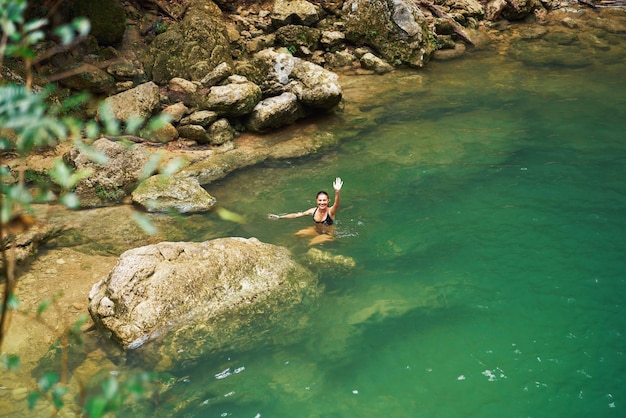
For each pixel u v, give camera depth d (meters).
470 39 20.08
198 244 8.73
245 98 13.49
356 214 10.82
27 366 7.21
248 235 10.23
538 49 19.64
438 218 10.62
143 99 13.10
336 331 7.99
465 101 15.88
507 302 8.49
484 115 14.95
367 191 11.62
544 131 13.92
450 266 9.32
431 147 13.33
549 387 7.03
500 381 7.14
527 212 10.66
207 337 7.75
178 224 10.50
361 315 8.29
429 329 8.02
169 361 7.40
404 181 11.94
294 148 13.30
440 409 6.76
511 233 10.10
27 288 8.62
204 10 16.92
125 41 15.22
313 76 14.41
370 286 8.89
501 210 10.78
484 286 8.84
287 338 7.85
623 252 9.49
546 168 12.19
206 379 7.18
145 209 10.85
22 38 2.37
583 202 10.91
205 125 13.32
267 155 13.05
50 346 7.55
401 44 18.31
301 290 8.62
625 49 19.44
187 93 14.08
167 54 14.63
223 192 11.71
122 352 7.46
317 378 7.22
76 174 2.39
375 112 15.30
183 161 2.50
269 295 8.41
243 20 17.58
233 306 8.14
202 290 8.11
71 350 7.48
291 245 9.94
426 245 9.88
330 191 11.67
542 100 15.77
